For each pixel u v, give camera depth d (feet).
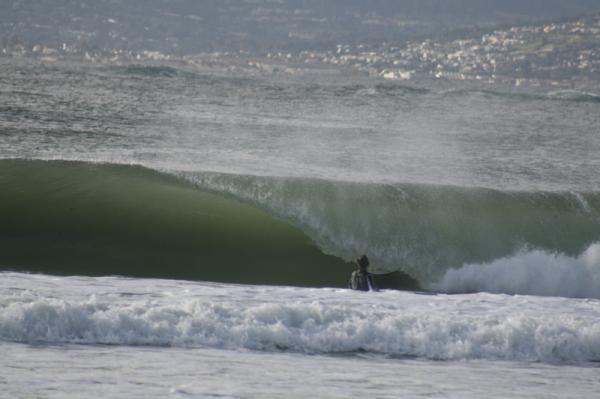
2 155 303.48
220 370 105.40
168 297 144.15
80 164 254.47
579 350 131.23
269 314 129.59
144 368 103.35
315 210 235.20
